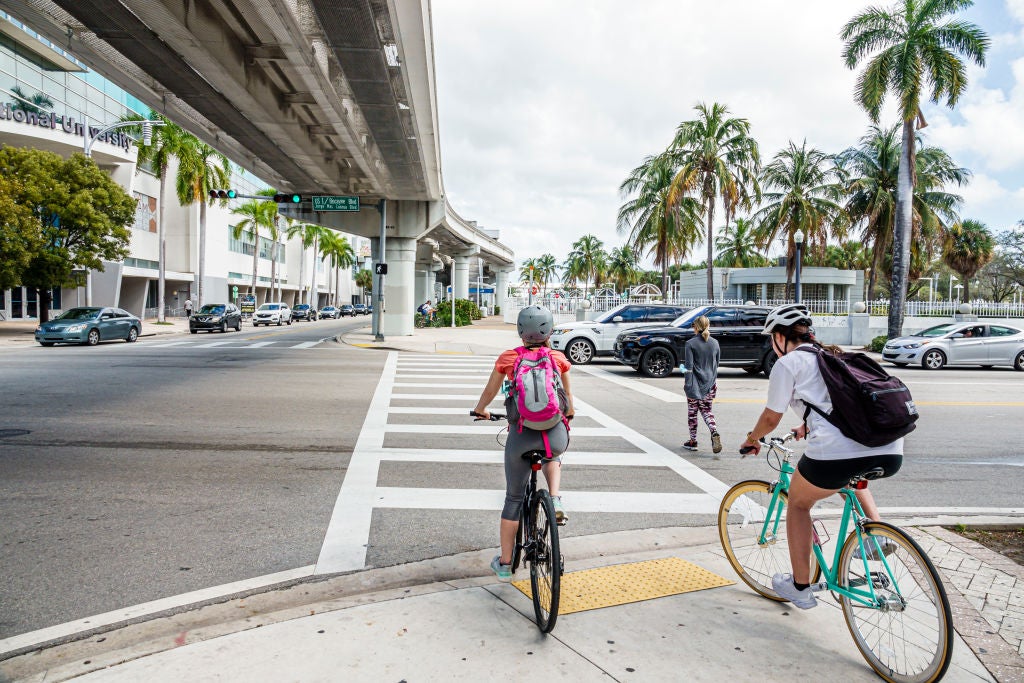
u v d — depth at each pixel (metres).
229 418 9.28
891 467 3.09
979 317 27.12
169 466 6.73
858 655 3.22
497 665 3.05
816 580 3.54
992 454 8.00
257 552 4.56
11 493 5.77
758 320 16.17
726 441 8.54
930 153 30.78
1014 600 3.75
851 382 3.02
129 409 9.83
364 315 73.62
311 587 4.02
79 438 7.88
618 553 4.66
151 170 50.12
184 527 5.02
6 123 34.44
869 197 32.16
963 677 2.98
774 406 3.28
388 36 12.09
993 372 18.42
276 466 6.82
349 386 12.73
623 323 18.75
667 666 3.07
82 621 3.54
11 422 8.73
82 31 12.09
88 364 15.95
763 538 3.90
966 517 5.29
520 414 3.49
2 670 3.05
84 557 4.42
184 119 17.83
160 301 40.50
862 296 41.31
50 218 29.11
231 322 35.56
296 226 69.69
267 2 10.43
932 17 22.78
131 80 14.94
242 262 66.94
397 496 5.88
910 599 2.93
